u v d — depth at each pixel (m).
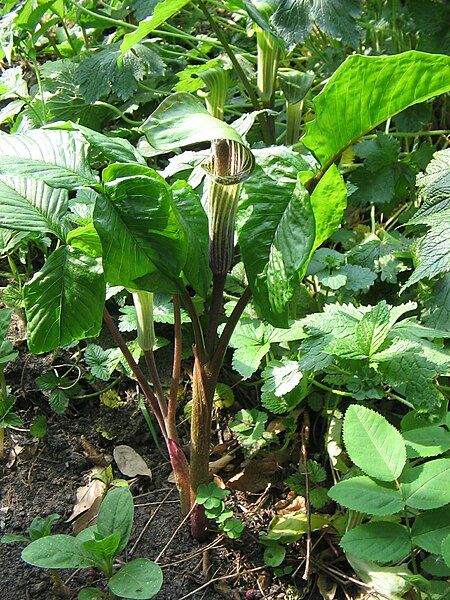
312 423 0.79
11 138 0.55
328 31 0.86
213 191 0.53
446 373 0.67
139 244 0.52
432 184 0.76
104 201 0.50
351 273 0.80
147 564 0.60
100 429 0.80
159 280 0.54
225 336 0.59
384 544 0.56
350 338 0.68
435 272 0.70
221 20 1.14
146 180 0.49
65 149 0.55
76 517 0.72
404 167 0.93
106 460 0.78
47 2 0.97
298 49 1.17
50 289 0.54
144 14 0.93
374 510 0.57
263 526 0.70
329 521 0.69
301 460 0.75
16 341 0.87
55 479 0.76
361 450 0.60
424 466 0.59
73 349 0.87
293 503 0.72
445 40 0.98
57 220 0.57
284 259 0.52
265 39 0.87
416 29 0.99
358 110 0.50
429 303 0.77
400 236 0.90
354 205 0.95
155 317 0.78
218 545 0.69
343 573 0.67
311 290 0.87
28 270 0.94
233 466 0.76
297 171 0.54
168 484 0.75
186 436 0.79
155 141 0.49
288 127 0.91
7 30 1.02
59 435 0.79
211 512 0.65
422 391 0.65
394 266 0.83
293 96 0.88
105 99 1.06
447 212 0.74
